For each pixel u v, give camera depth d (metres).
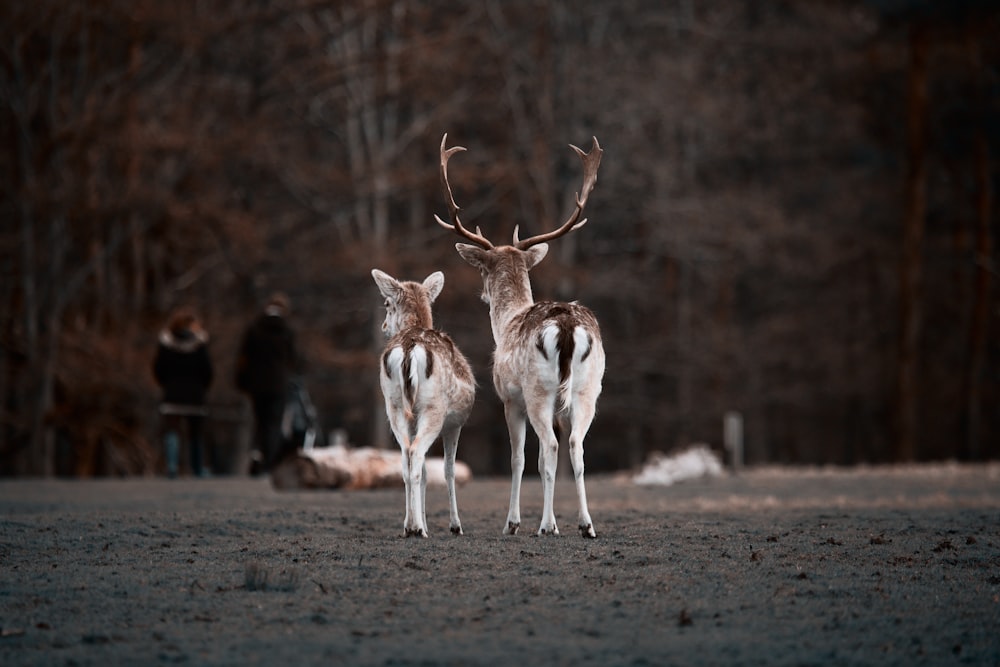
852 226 164.38
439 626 21.52
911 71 149.00
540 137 134.62
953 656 19.53
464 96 131.50
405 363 31.23
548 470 31.72
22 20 98.62
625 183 140.38
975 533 33.53
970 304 167.12
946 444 173.25
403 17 124.81
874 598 23.84
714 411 153.62
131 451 109.81
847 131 161.62
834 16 159.50
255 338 65.75
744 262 157.62
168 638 20.78
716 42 156.25
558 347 30.67
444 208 149.75
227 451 144.00
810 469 85.25
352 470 55.09
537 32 138.88
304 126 134.38
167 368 72.25
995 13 148.38
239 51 112.31
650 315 161.25
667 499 48.75
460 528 33.16
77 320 105.19
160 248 113.06
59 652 19.91
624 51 142.38
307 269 115.38
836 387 166.12
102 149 104.00
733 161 165.50
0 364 112.50
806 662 19.17
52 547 31.33
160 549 30.95
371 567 27.30
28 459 103.38
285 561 28.53
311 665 19.00
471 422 145.25
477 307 142.38
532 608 22.91
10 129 107.25
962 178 164.12
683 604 23.27
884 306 169.38
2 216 111.00
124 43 106.75
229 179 115.50
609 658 19.34
